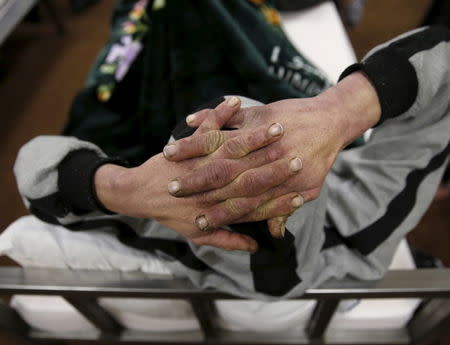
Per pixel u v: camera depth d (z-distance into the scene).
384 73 0.44
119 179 0.45
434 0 1.19
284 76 0.89
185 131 0.45
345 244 0.59
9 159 1.50
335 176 0.65
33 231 0.61
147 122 0.84
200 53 0.81
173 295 0.58
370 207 0.57
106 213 0.51
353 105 0.44
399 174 0.55
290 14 1.25
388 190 0.56
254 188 0.39
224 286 0.55
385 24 1.87
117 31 1.17
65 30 1.96
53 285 0.57
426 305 0.70
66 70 1.80
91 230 0.60
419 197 0.55
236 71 0.81
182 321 0.79
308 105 0.43
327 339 0.79
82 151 0.52
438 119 0.52
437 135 0.52
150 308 0.71
